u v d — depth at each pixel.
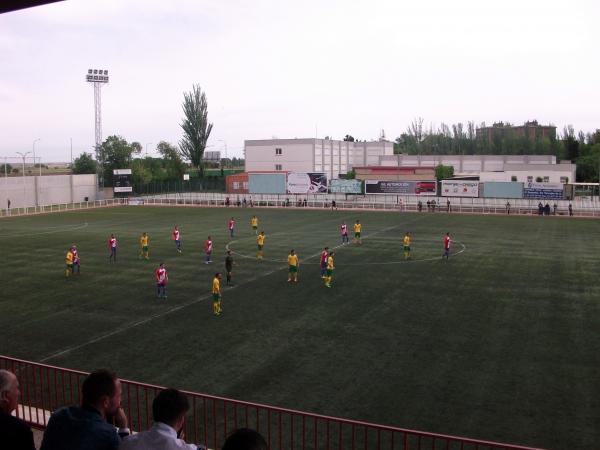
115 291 27.86
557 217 64.81
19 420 4.68
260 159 102.44
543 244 43.09
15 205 81.06
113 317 23.14
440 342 19.42
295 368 17.11
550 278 30.23
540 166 85.56
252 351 18.75
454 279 30.17
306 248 41.47
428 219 62.72
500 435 12.70
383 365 17.27
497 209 72.19
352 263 35.31
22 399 14.69
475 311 23.48
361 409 14.16
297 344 19.42
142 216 67.25
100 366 17.47
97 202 87.56
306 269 33.44
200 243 44.19
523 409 14.06
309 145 98.81
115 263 35.62
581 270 32.47
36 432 10.37
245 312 23.75
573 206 72.25
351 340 19.77
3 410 4.80
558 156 134.38
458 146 152.50
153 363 17.72
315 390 15.41
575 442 12.34
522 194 70.94
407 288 28.06
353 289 27.94
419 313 23.25
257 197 90.12
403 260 36.28
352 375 16.47
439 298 25.88
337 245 43.00
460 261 35.81
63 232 51.69
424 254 38.56
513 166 88.69
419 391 15.23
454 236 48.03
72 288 28.56
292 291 27.62
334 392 15.26
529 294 26.50
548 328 20.97
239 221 60.69
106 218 65.00
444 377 16.22
